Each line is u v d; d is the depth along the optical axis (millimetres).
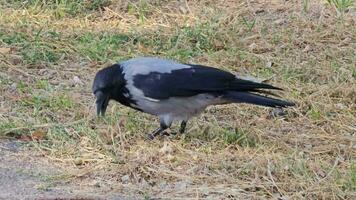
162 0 17469
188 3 17344
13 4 17234
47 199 10398
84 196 10578
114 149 11836
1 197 10438
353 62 15031
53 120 12875
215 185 10977
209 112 13312
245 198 10680
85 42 15727
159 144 12070
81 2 17281
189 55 15352
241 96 11812
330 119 13164
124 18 16922
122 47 15719
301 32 16156
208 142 12133
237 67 14977
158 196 10680
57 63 15055
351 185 10875
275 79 14469
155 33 16172
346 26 16297
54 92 13828
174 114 12109
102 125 12641
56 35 15961
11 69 14727
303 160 11516
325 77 14570
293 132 12742
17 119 12773
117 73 12000
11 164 11461
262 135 12484
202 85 11781
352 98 13875
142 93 11867
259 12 16984
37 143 12078
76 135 12320
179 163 11469
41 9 17062
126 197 10633
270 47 15633
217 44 15742
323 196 10688
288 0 17375
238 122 12992
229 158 11672
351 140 12414
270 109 13391
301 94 13984
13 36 15805
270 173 11148
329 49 15523
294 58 15305
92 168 11367
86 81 14422
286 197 10688
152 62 12078
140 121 12836
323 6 17000
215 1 17469
